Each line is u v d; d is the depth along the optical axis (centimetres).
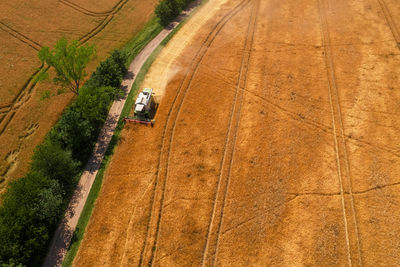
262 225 3102
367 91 4100
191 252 2986
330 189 3284
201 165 3597
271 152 3628
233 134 3850
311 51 4738
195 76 4619
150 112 4200
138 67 4978
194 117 4078
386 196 3173
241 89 4347
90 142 3900
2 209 2909
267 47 4906
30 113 4497
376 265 2786
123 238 3123
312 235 2994
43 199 3034
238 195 3319
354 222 3044
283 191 3312
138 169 3631
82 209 3406
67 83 4138
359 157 3494
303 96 4159
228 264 2900
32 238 2875
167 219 3212
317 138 3719
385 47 4647
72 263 3022
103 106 4088
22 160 3988
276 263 2867
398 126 3716
